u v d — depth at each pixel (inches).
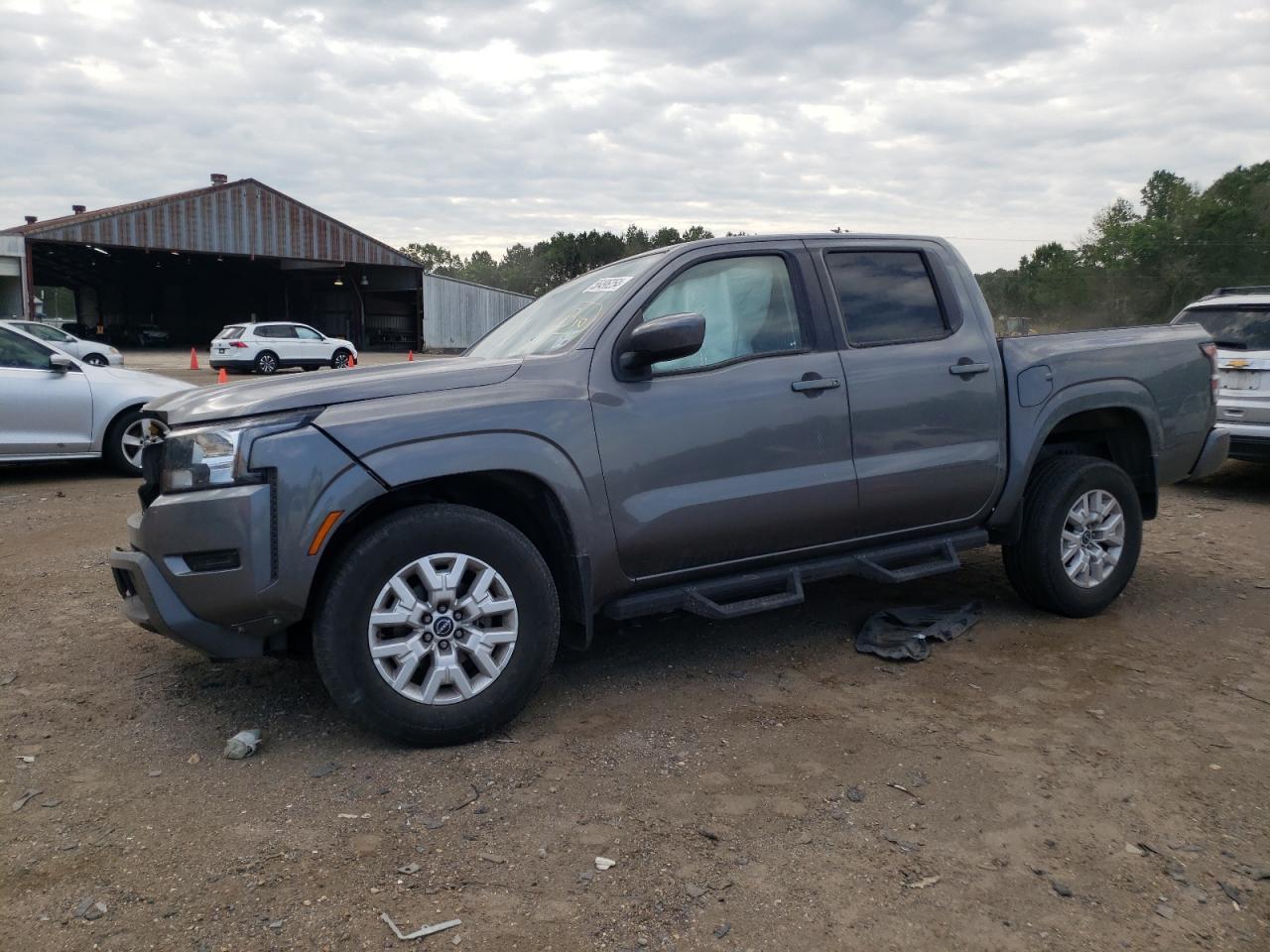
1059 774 129.6
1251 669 168.9
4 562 240.4
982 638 185.6
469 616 137.0
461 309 1958.7
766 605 159.2
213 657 137.0
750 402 158.4
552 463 141.9
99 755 136.0
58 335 989.2
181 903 101.1
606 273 175.0
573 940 95.4
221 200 1681.8
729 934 96.4
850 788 125.7
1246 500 331.3
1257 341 330.0
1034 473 195.0
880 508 171.8
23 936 95.7
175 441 133.9
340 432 131.2
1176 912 99.9
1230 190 2399.1
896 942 95.2
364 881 105.2
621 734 142.8
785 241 171.5
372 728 133.8
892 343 175.6
